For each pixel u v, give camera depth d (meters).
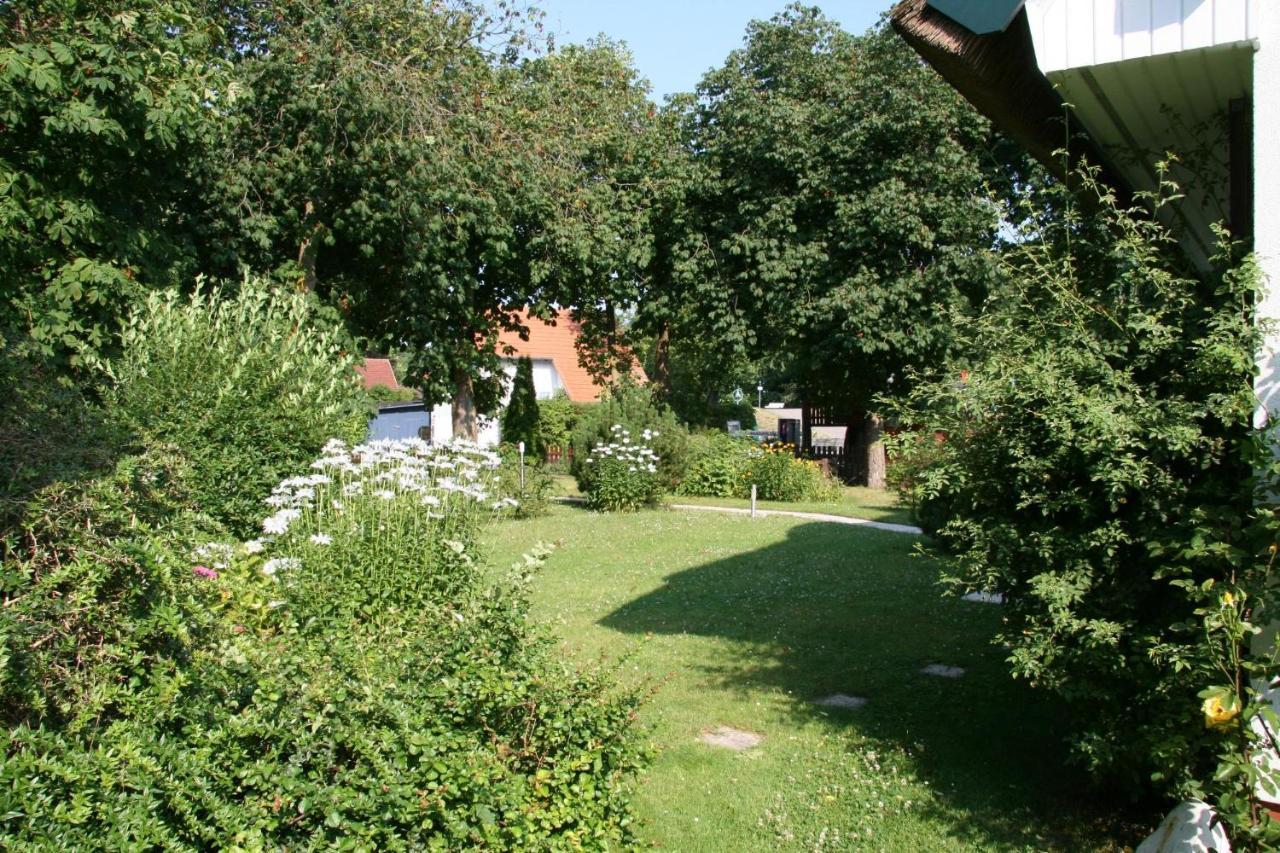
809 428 26.33
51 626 2.87
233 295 12.22
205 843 2.58
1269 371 3.37
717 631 7.80
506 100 16.80
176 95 9.30
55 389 4.37
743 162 20.83
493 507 10.62
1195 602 3.52
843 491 21.12
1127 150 4.90
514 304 19.73
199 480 8.13
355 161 13.06
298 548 6.39
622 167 20.78
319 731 2.92
